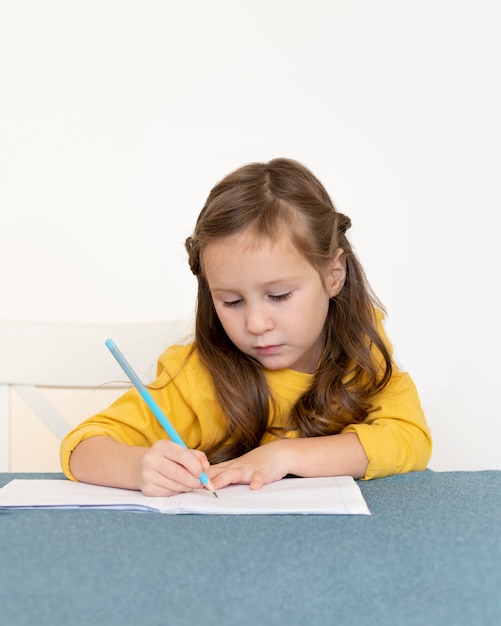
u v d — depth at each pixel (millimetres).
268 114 1801
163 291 1791
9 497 776
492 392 1793
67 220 1786
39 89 1780
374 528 622
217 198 999
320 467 905
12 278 1785
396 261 1795
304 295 975
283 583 499
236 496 773
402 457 948
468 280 1787
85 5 1776
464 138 1778
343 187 1799
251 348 994
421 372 1798
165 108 1792
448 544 569
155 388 1122
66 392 1768
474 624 441
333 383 1105
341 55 1789
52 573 524
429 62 1777
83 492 814
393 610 458
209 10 1788
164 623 440
